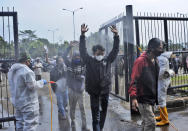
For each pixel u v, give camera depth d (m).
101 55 3.43
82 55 3.39
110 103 5.61
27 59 3.23
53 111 5.21
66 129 3.85
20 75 3.06
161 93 4.13
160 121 4.27
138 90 2.79
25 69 3.09
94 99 3.39
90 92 3.38
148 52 2.85
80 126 3.88
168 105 5.41
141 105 2.80
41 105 5.88
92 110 3.42
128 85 5.20
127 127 4.02
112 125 4.11
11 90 3.15
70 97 4.00
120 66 5.47
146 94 2.77
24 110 3.12
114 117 4.59
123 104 5.66
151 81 2.76
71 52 3.92
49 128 4.02
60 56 4.10
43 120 4.49
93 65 3.34
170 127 4.09
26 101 3.11
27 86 3.06
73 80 3.89
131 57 4.97
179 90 6.92
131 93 2.76
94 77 3.32
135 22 5.39
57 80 4.12
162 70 4.02
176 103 5.49
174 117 4.69
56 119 4.51
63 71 4.04
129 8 4.80
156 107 5.03
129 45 4.93
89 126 3.88
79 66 3.86
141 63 2.77
